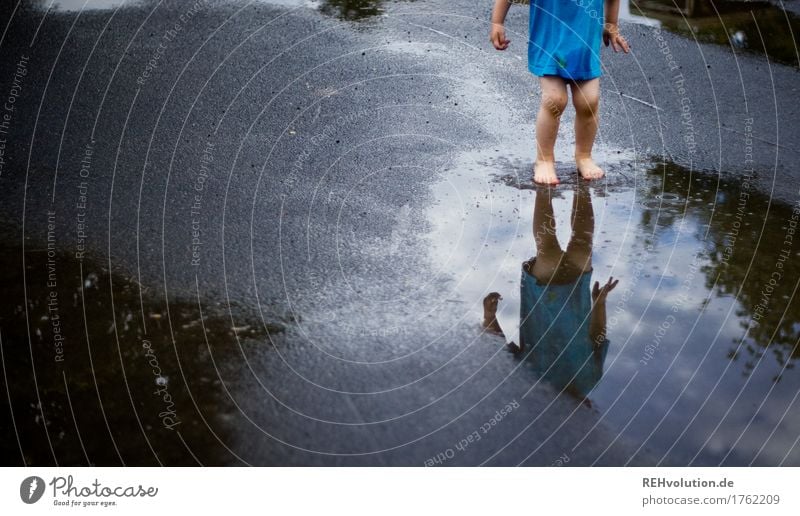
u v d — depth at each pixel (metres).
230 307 2.91
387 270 3.17
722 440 2.32
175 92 4.86
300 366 2.60
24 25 5.81
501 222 3.53
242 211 3.59
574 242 3.38
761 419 2.39
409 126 4.50
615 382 2.54
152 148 4.19
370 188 3.83
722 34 5.84
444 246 3.35
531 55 3.79
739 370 2.60
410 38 5.78
